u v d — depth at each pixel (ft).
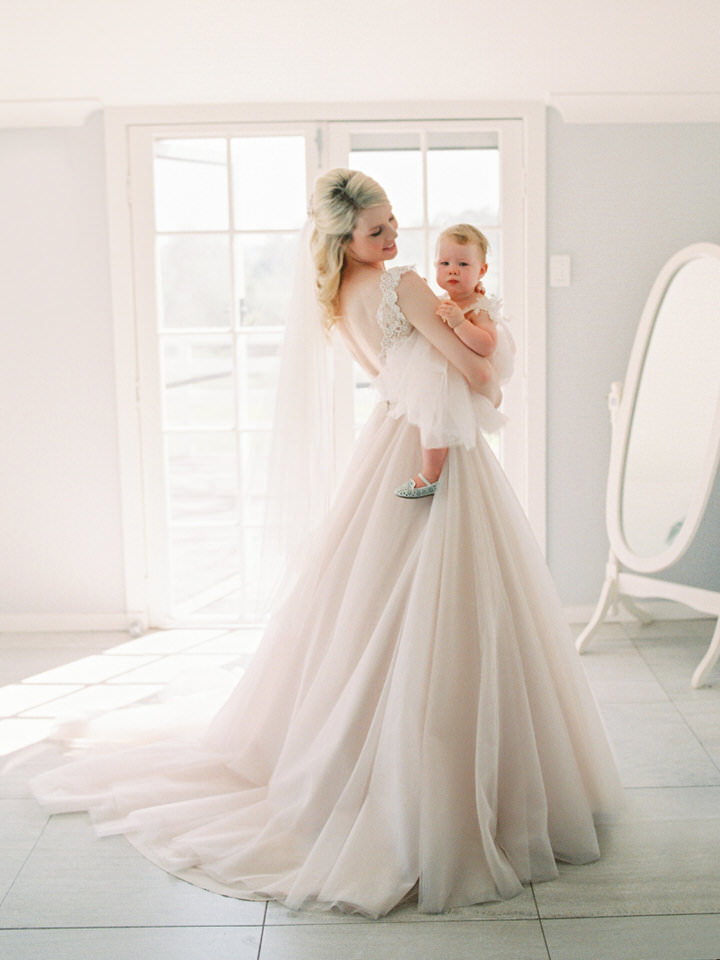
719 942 6.47
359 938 6.56
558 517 12.81
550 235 12.30
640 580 11.60
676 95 11.76
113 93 11.74
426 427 7.13
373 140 12.26
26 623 13.04
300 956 6.39
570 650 7.77
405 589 7.30
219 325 23.79
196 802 7.91
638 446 11.75
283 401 8.19
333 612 7.80
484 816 6.89
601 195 12.21
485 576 7.18
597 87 11.65
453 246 7.45
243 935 6.62
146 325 12.52
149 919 6.81
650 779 8.70
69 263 12.40
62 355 12.56
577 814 7.36
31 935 6.66
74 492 12.81
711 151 12.13
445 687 7.04
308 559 8.13
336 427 12.59
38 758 9.24
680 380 11.23
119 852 7.64
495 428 7.57
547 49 10.85
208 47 10.73
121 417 12.61
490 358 7.54
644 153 12.13
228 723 8.55
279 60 11.03
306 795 7.41
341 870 6.91
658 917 6.75
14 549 12.92
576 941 6.50
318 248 7.62
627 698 10.44
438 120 12.10
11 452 12.75
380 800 7.05
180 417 29.50
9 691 10.98
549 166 12.16
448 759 7.00
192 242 23.71
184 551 18.44
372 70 11.27
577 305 12.41
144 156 12.16
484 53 10.91
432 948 6.45
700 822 7.97
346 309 7.70
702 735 9.53
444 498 7.36
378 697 7.27
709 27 10.38
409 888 6.91
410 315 7.27
